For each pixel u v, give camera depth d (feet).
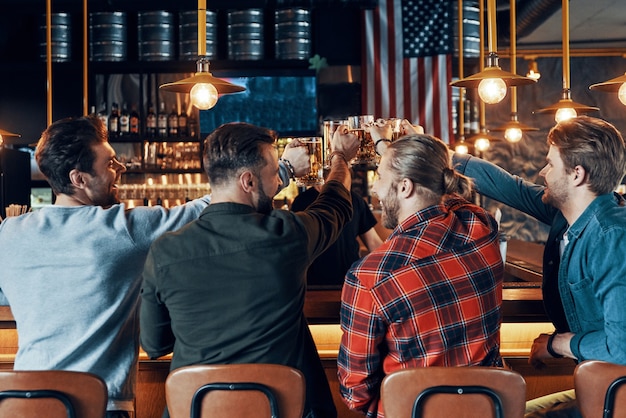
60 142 7.24
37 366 7.07
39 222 7.13
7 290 7.22
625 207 7.47
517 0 20.93
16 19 23.62
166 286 6.56
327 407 7.07
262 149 6.85
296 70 22.65
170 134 23.09
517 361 10.37
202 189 23.49
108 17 22.57
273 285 6.58
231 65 22.56
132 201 23.56
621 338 7.03
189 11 22.38
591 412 6.77
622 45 27.73
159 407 10.19
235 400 6.50
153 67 22.95
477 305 6.67
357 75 24.64
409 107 22.77
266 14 23.48
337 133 8.25
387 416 6.49
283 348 6.70
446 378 6.33
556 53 27.86
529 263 13.76
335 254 12.88
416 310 6.54
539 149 27.86
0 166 21.08
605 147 7.43
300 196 13.24
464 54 22.40
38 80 23.34
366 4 22.48
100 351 7.11
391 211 7.02
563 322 8.25
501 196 9.20
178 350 6.84
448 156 7.01
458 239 6.73
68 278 7.04
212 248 6.56
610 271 7.15
